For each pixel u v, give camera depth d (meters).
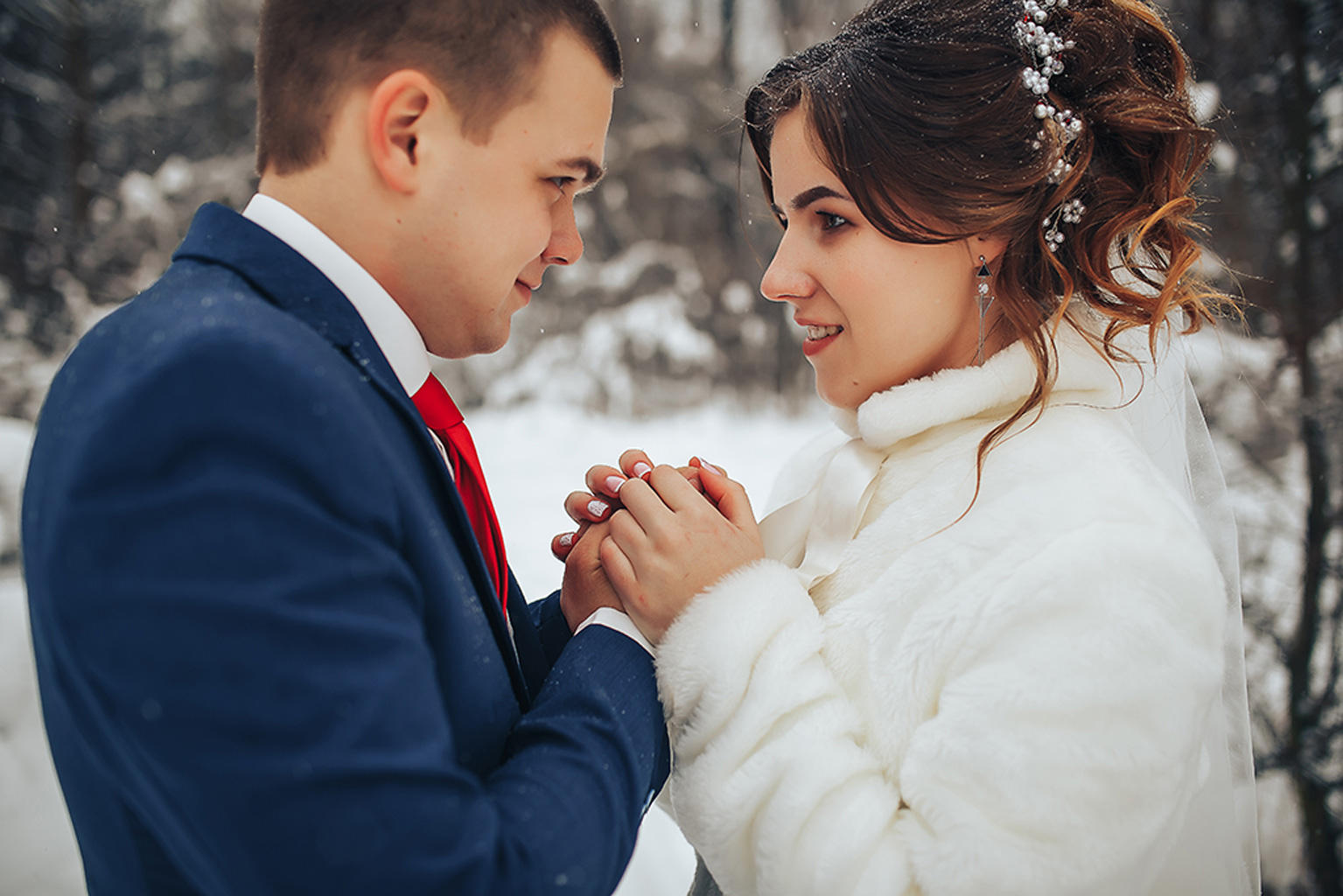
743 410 14.69
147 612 0.63
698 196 15.44
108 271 11.58
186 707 0.62
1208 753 1.17
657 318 14.52
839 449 1.30
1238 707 1.40
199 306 0.77
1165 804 0.86
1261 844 2.72
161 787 0.65
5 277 10.28
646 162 15.54
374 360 0.87
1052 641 0.87
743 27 15.98
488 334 1.06
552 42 0.96
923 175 1.09
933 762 0.88
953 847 0.85
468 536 0.91
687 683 1.01
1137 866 0.86
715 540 1.09
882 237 1.15
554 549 1.31
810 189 1.16
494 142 0.95
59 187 11.39
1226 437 2.85
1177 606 0.89
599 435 12.18
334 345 0.85
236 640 0.63
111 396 0.69
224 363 0.69
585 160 1.04
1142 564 0.90
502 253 0.99
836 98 1.12
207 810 0.63
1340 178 2.65
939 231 1.12
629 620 1.09
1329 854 2.55
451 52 0.91
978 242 1.16
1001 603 0.91
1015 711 0.85
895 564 1.04
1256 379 2.76
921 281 1.16
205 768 0.62
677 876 2.48
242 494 0.66
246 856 0.63
